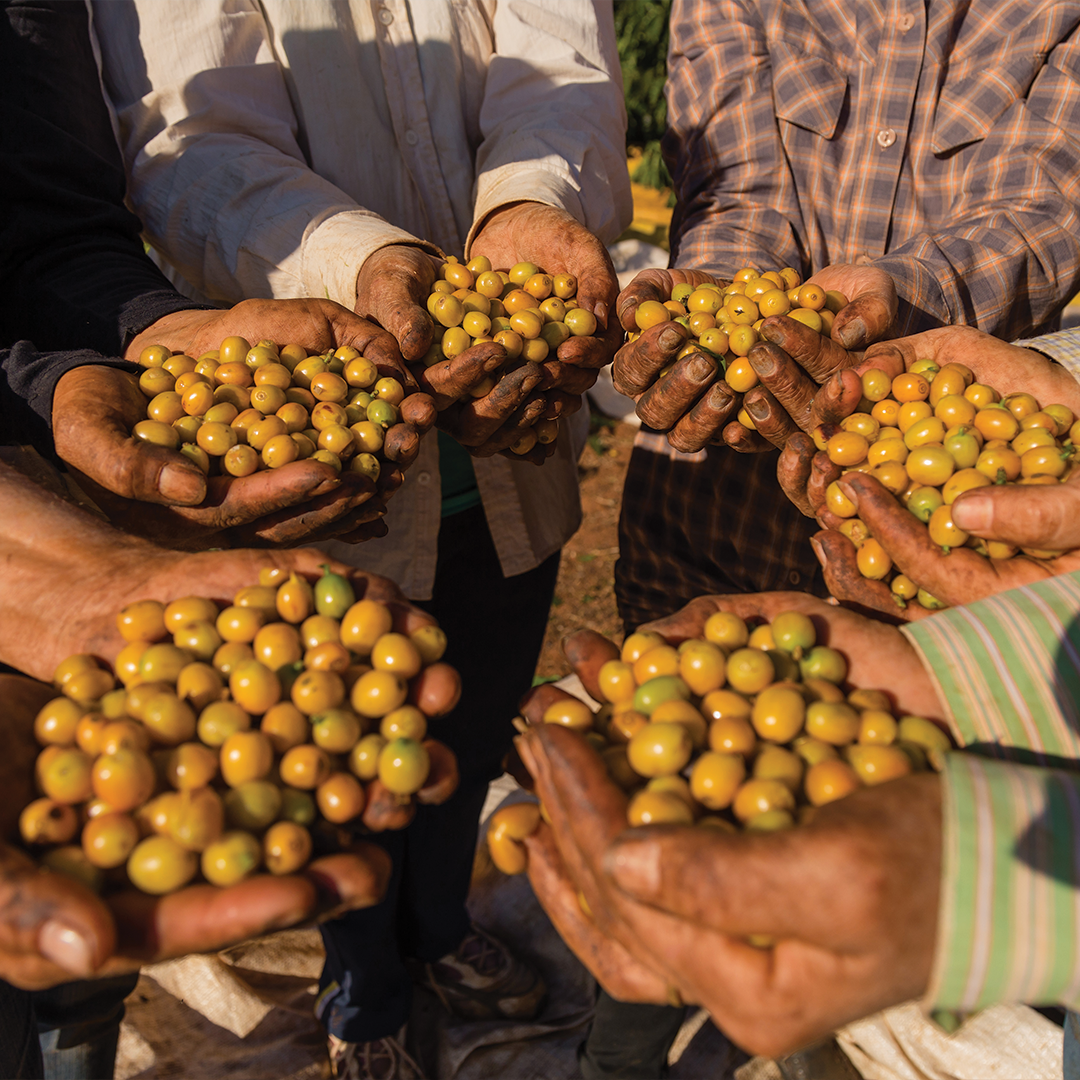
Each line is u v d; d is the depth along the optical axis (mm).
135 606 1619
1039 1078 2984
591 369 2816
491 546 3373
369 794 1503
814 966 1140
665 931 1225
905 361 2412
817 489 2266
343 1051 3271
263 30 3115
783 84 3326
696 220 3648
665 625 1737
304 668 1571
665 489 3596
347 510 2174
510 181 3111
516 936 3801
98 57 3107
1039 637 1536
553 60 3404
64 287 2643
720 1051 3338
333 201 2934
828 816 1181
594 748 1521
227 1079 3258
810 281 2941
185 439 2195
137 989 3498
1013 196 3143
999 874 1111
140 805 1362
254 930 1261
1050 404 2227
